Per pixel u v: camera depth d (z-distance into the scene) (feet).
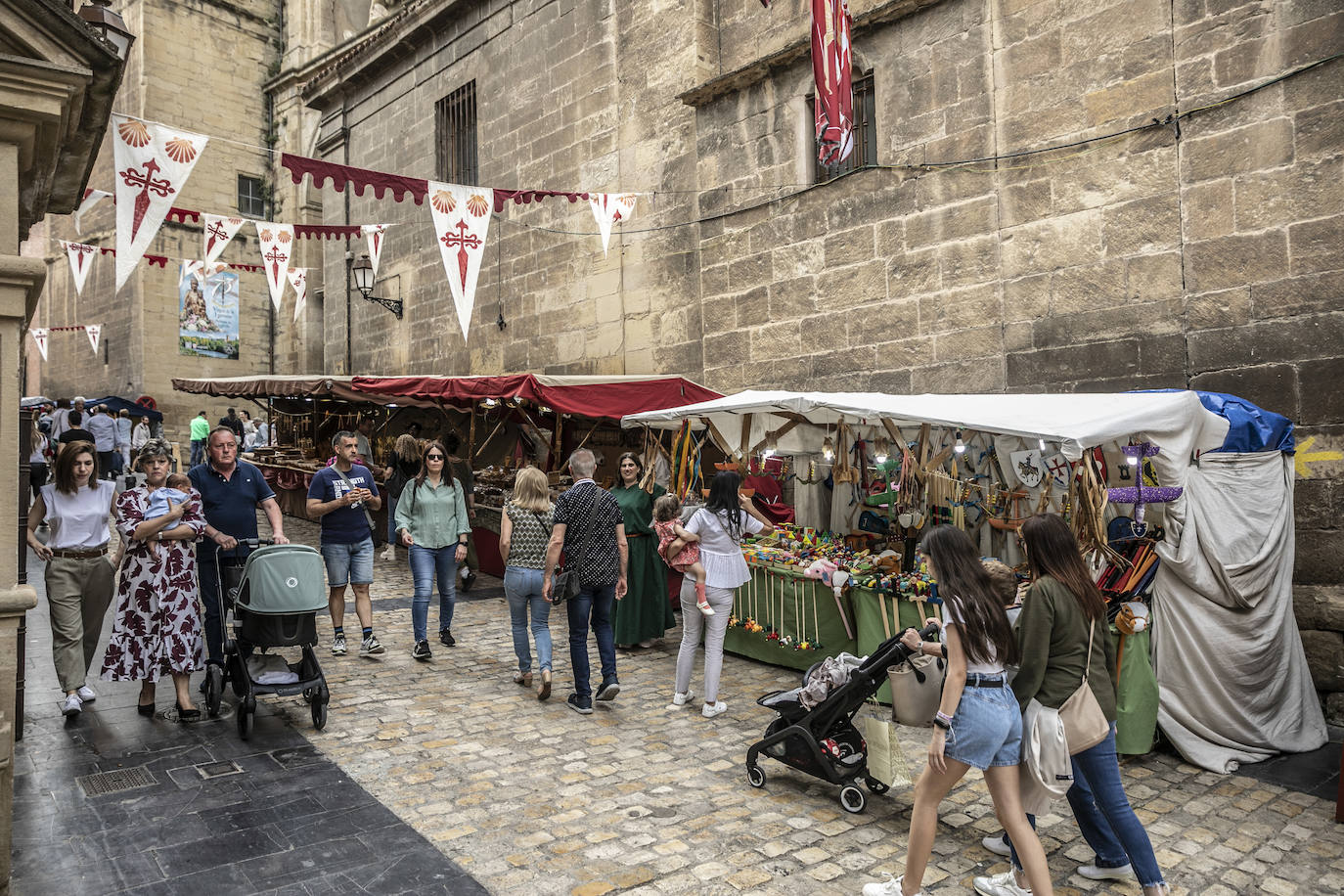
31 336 88.22
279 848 11.78
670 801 13.64
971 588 10.05
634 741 16.29
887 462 20.85
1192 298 21.11
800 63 30.17
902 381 27.25
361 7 78.38
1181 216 21.35
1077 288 23.29
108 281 76.33
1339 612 18.35
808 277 29.89
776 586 21.71
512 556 19.03
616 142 38.86
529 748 15.84
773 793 14.01
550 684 18.44
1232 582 15.94
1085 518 15.76
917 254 26.86
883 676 13.32
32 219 13.97
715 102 33.12
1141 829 10.51
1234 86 20.52
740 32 33.96
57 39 10.08
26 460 16.51
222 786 13.79
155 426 63.62
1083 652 10.43
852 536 23.44
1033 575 10.93
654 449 26.91
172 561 16.63
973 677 10.11
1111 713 10.61
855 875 11.37
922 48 26.73
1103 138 22.79
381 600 28.37
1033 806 10.38
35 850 11.55
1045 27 24.02
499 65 45.68
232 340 74.84
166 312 72.49
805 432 24.11
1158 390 18.78
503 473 35.81
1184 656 16.01
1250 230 20.15
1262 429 17.12
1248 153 20.21
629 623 23.36
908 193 27.07
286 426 56.18
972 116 25.57
